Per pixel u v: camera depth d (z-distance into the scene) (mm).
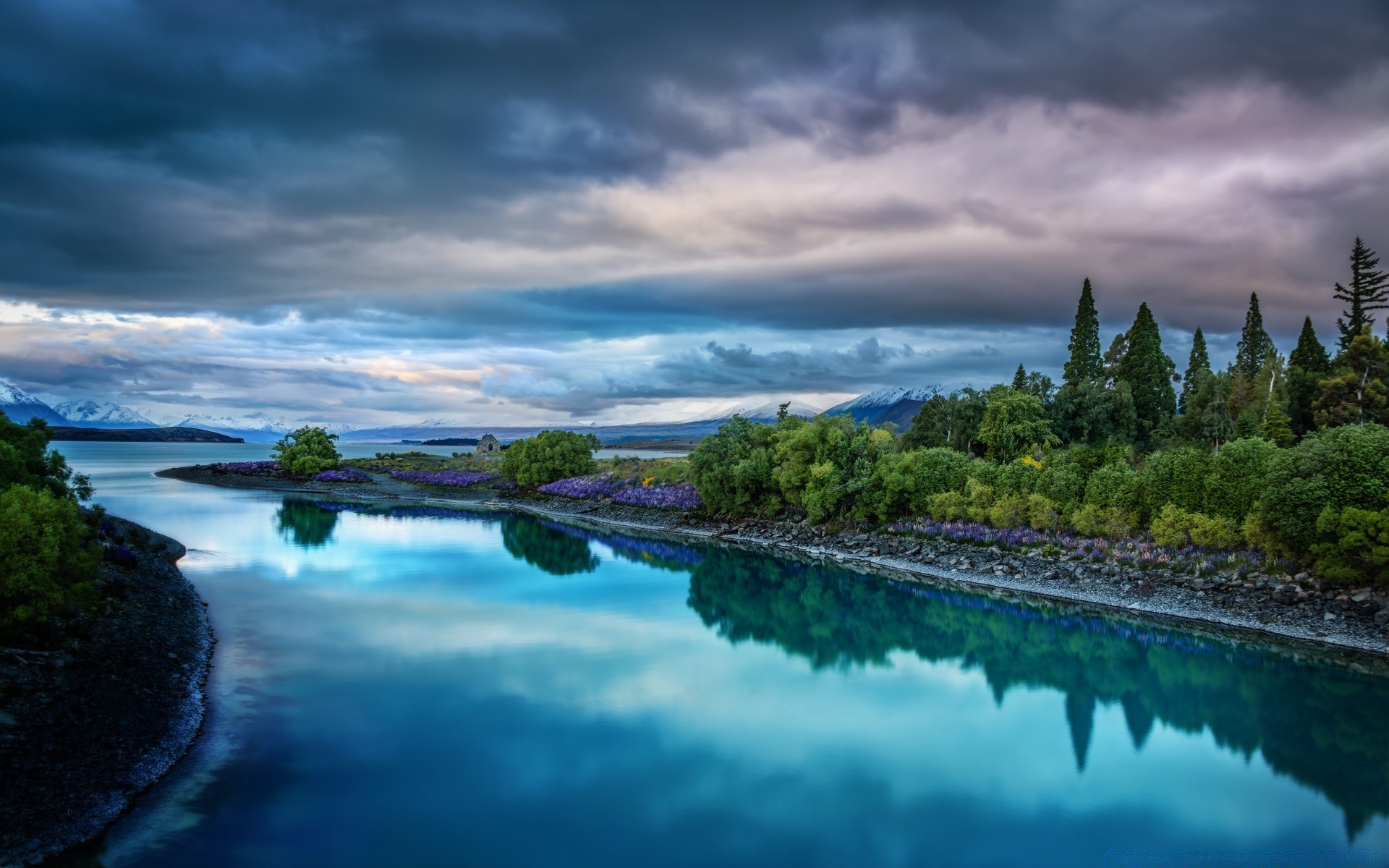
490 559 49875
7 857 13406
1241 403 70875
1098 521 40938
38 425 29062
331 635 30359
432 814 16984
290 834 15844
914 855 15969
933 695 25562
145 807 16406
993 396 70625
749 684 26469
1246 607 32344
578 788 18531
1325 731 22703
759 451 62562
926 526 49188
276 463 121750
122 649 23125
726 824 17047
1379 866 15797
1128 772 20094
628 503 76000
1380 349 54906
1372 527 28688
